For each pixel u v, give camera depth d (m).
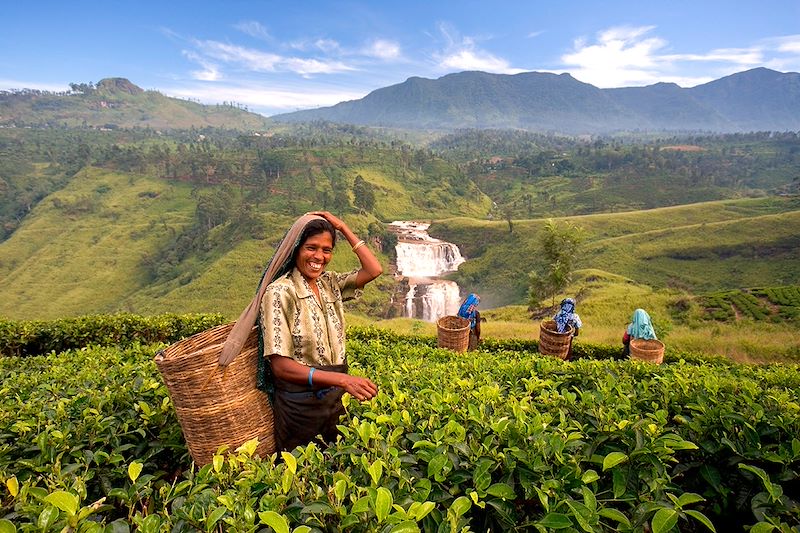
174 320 10.35
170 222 119.00
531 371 3.82
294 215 103.00
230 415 2.22
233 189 131.75
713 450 2.21
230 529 1.45
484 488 1.74
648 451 1.97
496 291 79.81
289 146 173.62
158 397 3.17
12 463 2.51
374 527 1.43
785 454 2.07
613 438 2.19
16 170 155.75
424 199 141.75
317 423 2.29
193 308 76.69
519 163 189.25
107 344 9.73
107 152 155.12
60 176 151.38
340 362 2.54
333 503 1.54
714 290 62.25
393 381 3.24
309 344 2.35
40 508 1.66
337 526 1.49
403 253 95.19
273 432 2.39
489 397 2.73
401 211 132.50
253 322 2.27
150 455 2.68
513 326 19.83
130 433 2.73
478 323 9.91
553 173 177.38
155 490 2.54
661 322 15.94
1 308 89.19
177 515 1.60
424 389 3.05
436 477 1.78
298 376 2.24
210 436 2.23
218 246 97.06
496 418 2.26
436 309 79.81
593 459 1.99
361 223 97.88
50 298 93.62
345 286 2.73
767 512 1.85
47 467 2.28
